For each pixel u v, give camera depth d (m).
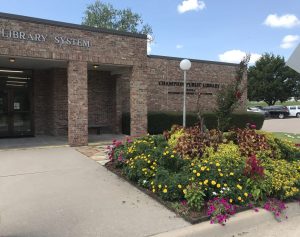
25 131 15.32
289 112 42.75
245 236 4.98
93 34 12.59
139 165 6.80
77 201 5.92
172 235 4.66
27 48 11.23
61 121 15.54
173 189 5.76
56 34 11.77
